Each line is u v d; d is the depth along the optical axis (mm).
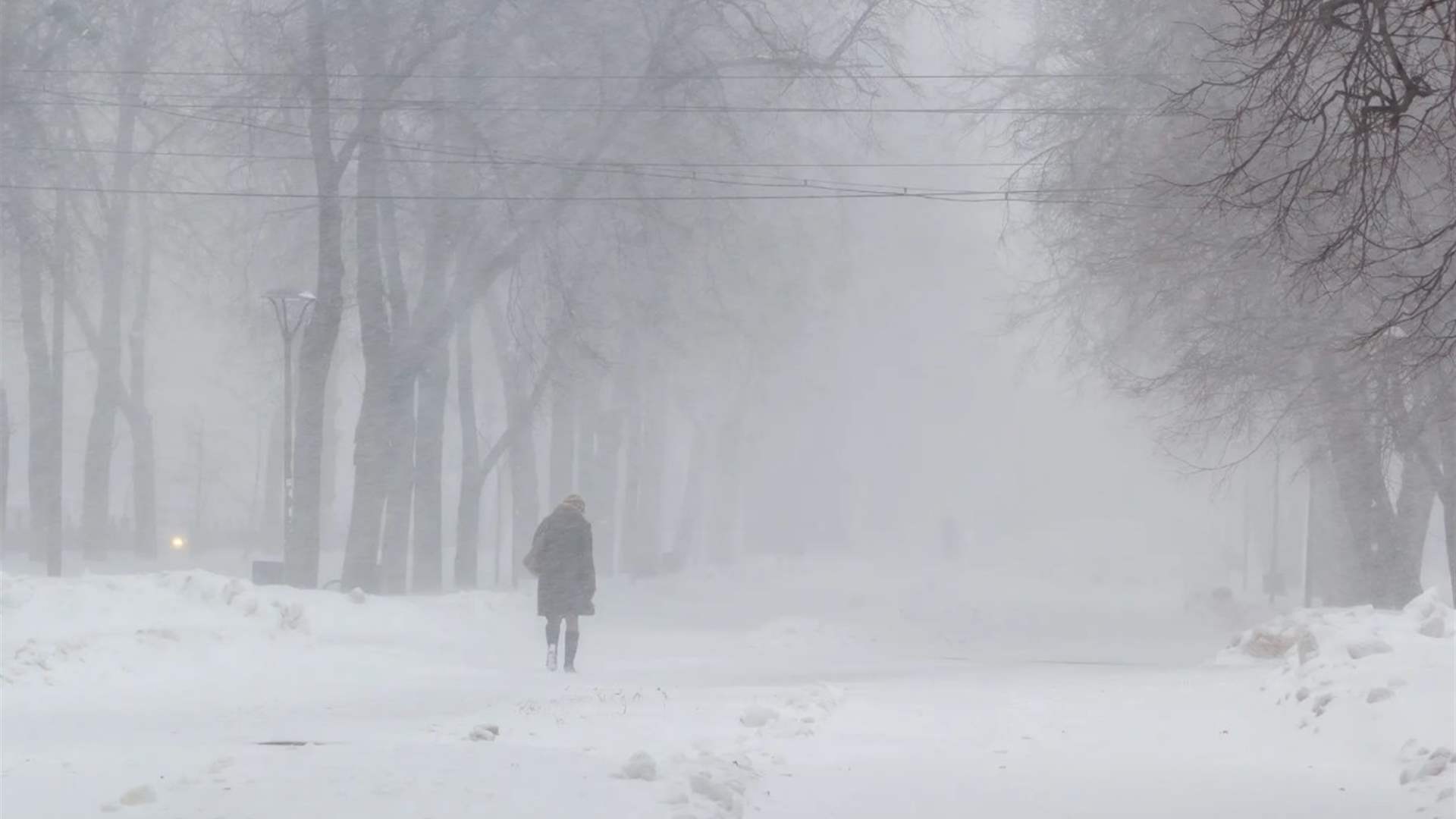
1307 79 56812
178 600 77312
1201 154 72812
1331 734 43094
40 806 29312
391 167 139125
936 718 50812
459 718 49781
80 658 63719
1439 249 76562
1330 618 66938
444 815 28203
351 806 28703
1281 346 96438
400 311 138500
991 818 32688
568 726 46094
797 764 39656
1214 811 33656
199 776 32312
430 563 142250
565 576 78188
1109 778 38250
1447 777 35719
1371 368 89625
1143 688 58656
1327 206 63625
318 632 82000
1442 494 105188
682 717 49219
